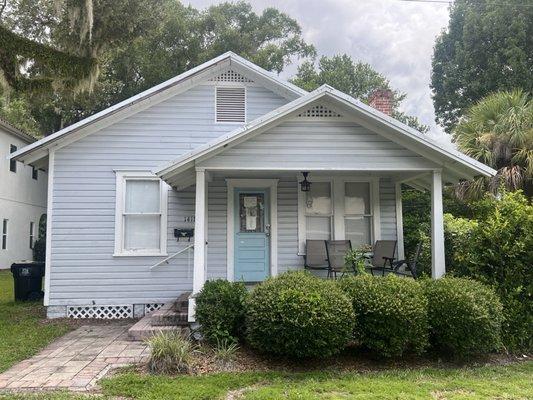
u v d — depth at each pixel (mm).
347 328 5957
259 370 5855
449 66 27375
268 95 10492
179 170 7691
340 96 7492
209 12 26469
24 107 25812
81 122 9664
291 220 10148
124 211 10031
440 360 6355
